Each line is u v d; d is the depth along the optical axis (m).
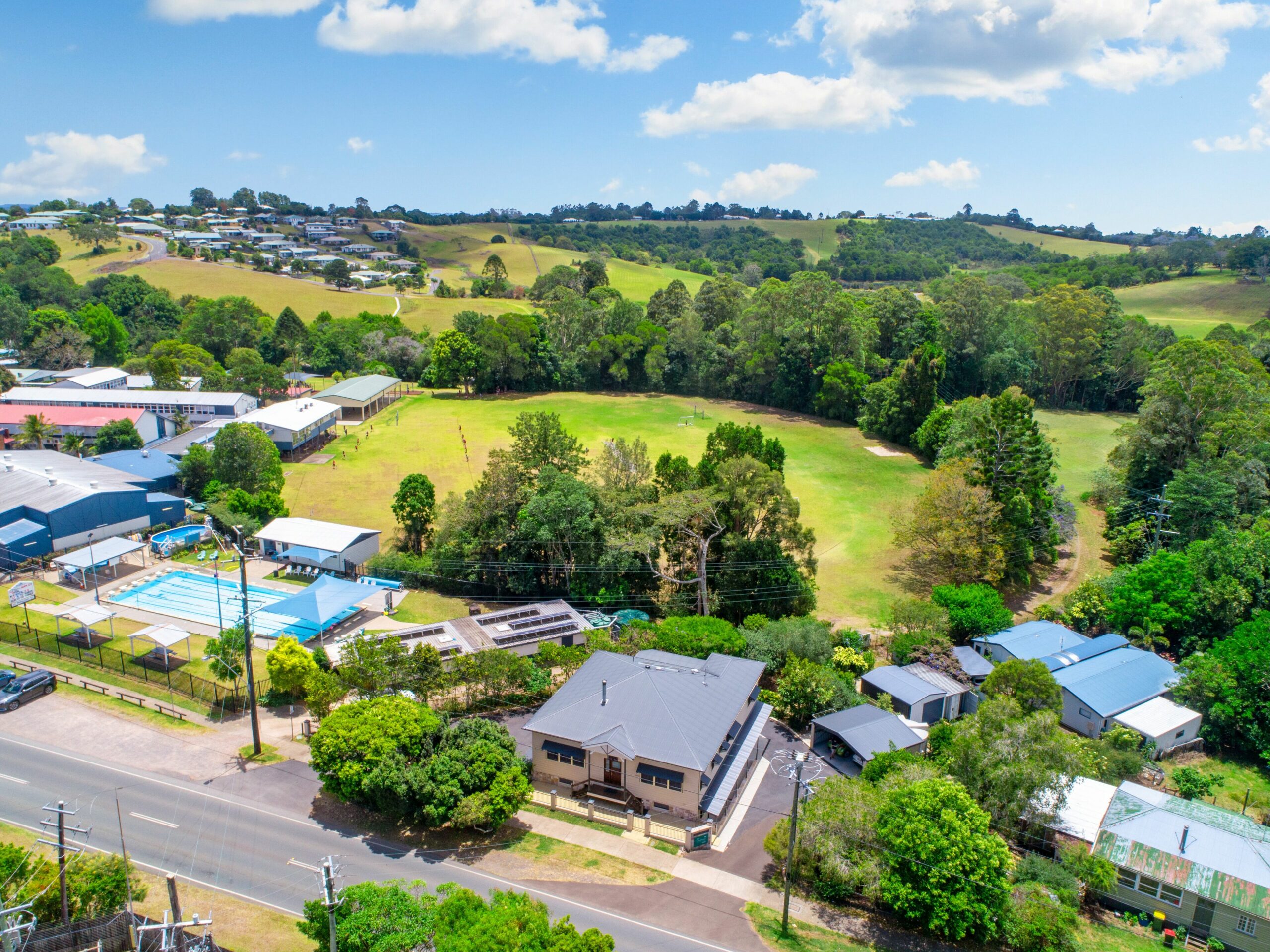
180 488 90.25
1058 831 42.50
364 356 169.38
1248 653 55.72
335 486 95.75
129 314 183.75
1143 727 54.41
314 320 199.12
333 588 61.97
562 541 69.69
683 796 42.22
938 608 65.56
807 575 70.31
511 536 71.12
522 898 29.62
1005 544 73.56
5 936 26.45
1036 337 140.38
